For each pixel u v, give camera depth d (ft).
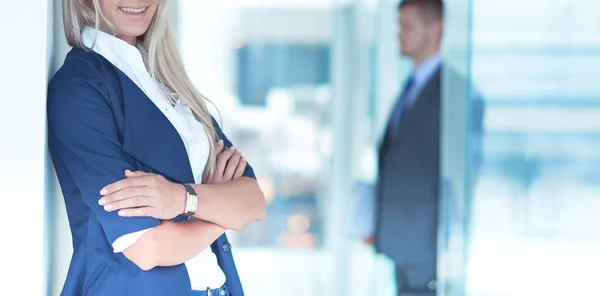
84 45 6.09
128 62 6.09
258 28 15.89
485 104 14.89
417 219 13.53
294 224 16.20
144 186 5.57
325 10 15.69
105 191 5.48
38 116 6.02
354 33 15.20
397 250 13.71
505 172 14.98
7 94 5.99
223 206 5.96
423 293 13.50
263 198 6.32
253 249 16.25
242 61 15.94
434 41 13.38
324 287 15.92
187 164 6.05
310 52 15.84
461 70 13.28
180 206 5.74
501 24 14.76
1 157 6.01
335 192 15.85
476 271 14.99
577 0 14.60
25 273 6.08
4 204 6.04
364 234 14.69
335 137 15.79
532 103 14.92
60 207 6.81
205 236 5.86
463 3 13.21
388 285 13.91
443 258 13.39
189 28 15.80
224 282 6.28
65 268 6.92
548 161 15.06
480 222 15.05
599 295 14.66
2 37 5.98
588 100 14.90
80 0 6.11
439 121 13.35
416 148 13.57
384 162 13.96
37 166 6.04
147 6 6.22
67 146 5.62
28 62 6.00
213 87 15.92
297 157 16.11
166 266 5.80
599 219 15.08
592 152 15.07
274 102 16.06
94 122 5.65
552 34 14.66
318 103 15.94
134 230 5.47
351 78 15.47
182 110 6.44
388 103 14.10
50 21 6.32
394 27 13.94
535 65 14.82
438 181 13.42
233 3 15.83
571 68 14.83
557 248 15.19
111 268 5.73
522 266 14.94
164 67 6.49
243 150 16.11
